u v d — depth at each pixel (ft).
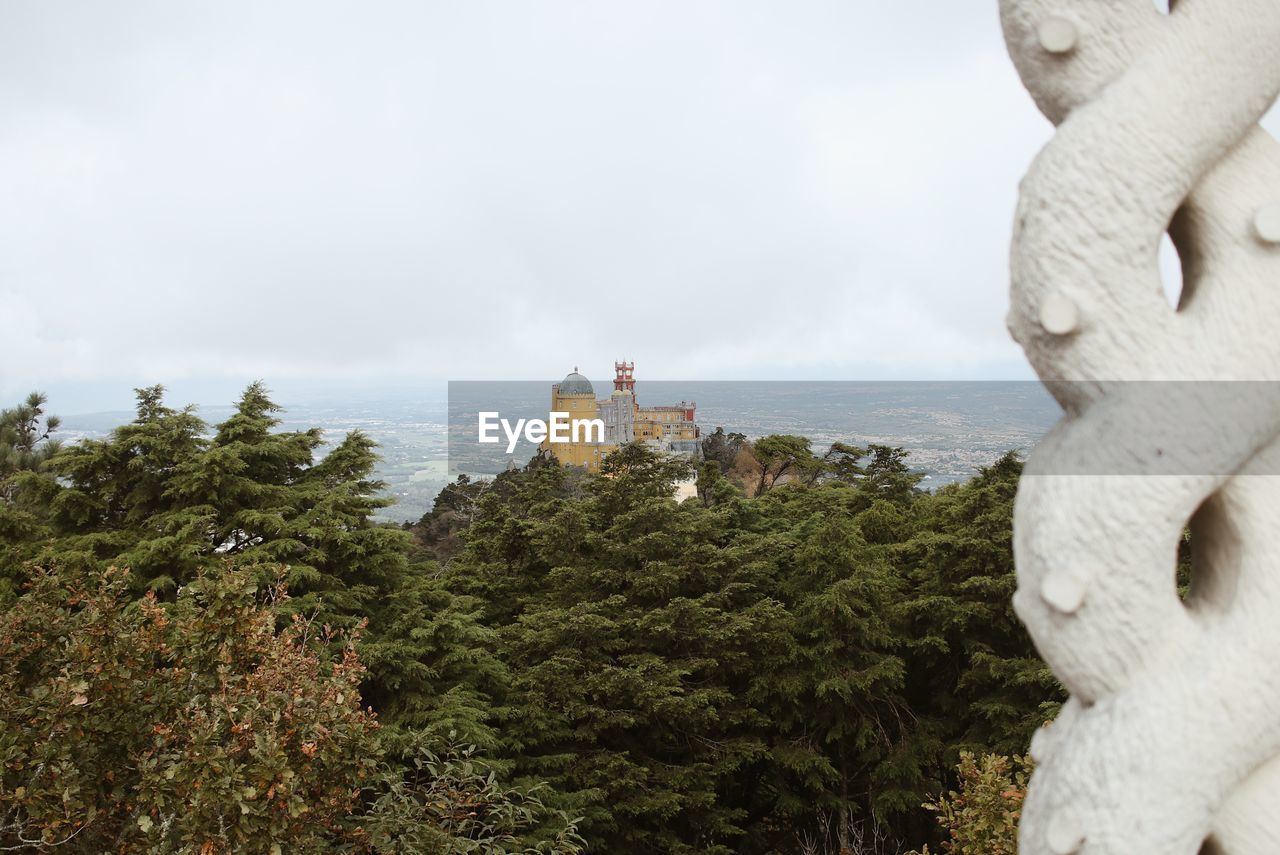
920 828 48.11
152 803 18.45
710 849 41.24
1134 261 5.34
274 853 17.74
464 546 59.82
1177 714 5.12
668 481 57.52
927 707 52.54
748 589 51.08
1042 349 5.66
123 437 42.24
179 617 23.29
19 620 22.20
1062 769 5.44
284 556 40.68
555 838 35.35
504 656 46.73
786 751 46.88
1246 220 5.44
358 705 22.52
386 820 22.74
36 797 18.16
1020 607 5.74
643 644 45.39
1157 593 5.25
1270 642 5.17
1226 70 5.37
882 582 50.44
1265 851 5.21
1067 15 5.64
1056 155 5.52
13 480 41.70
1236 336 5.27
